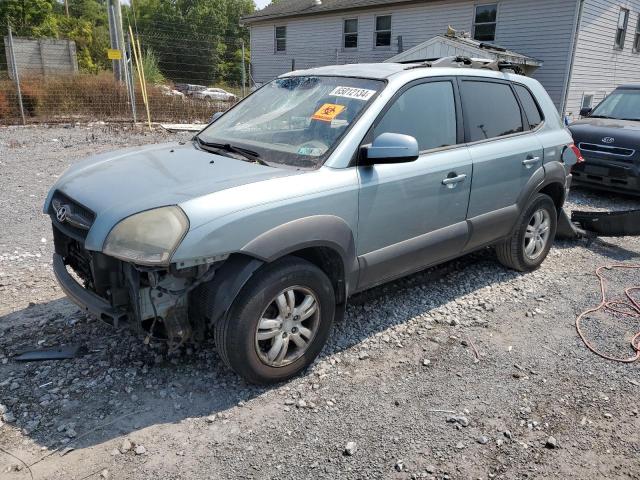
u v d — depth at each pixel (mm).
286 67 26750
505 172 4559
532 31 17812
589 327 4199
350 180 3398
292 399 3184
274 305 3197
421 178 3830
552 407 3191
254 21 27438
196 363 3492
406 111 3846
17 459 2639
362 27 22922
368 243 3621
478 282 5020
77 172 3559
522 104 4938
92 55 41781
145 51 29984
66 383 3236
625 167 8023
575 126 8930
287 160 3475
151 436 2832
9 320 3992
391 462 2719
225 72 41875
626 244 6367
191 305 3115
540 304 4598
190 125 17016
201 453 2730
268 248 2982
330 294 3395
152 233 2740
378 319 4199
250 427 2934
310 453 2760
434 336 3979
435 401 3209
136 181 3172
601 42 18531
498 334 4051
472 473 2666
